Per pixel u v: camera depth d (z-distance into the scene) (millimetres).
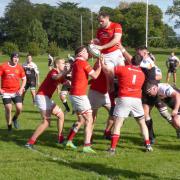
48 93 11195
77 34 133750
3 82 13734
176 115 11008
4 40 139250
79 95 10672
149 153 10633
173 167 9305
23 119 16031
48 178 8430
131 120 15680
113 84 11312
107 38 11156
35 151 10766
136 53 10805
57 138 12422
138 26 120312
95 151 10836
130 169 9117
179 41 122188
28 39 116812
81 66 10648
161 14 125000
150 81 10773
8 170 8969
